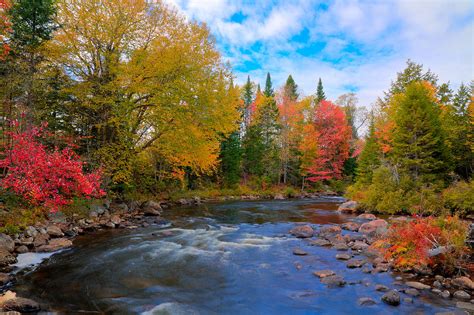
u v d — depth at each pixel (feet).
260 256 27.94
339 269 24.13
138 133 58.23
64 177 36.40
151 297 18.63
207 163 67.05
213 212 60.59
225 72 60.29
